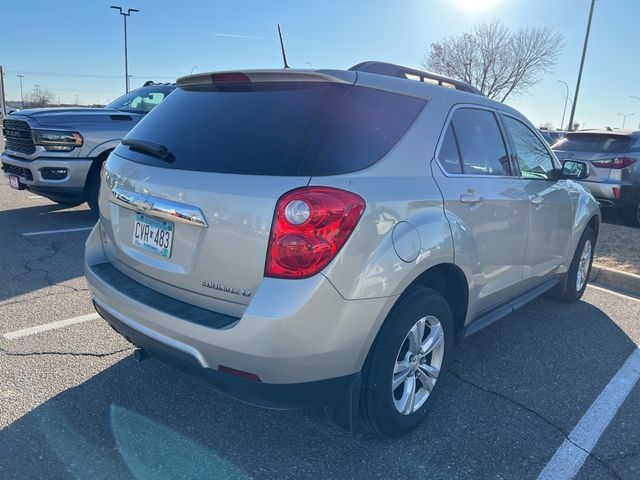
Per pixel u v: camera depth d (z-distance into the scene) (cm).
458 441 283
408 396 279
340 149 237
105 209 305
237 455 264
